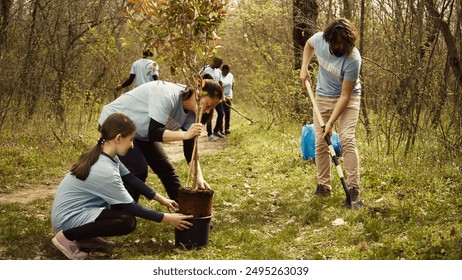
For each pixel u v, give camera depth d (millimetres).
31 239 5555
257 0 13289
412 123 8867
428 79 8945
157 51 5367
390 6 9484
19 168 9352
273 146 11172
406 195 6566
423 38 9508
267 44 13602
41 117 12469
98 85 15641
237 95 22344
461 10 8594
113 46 14461
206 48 5367
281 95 12711
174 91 5496
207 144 13289
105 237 5496
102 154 5047
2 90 12477
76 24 14531
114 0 16516
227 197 7406
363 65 10523
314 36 6871
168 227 5961
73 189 5055
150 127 5414
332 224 5969
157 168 5910
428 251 4863
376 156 8812
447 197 6402
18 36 13094
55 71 14156
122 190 5031
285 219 6406
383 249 5027
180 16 5238
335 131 9812
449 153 8078
